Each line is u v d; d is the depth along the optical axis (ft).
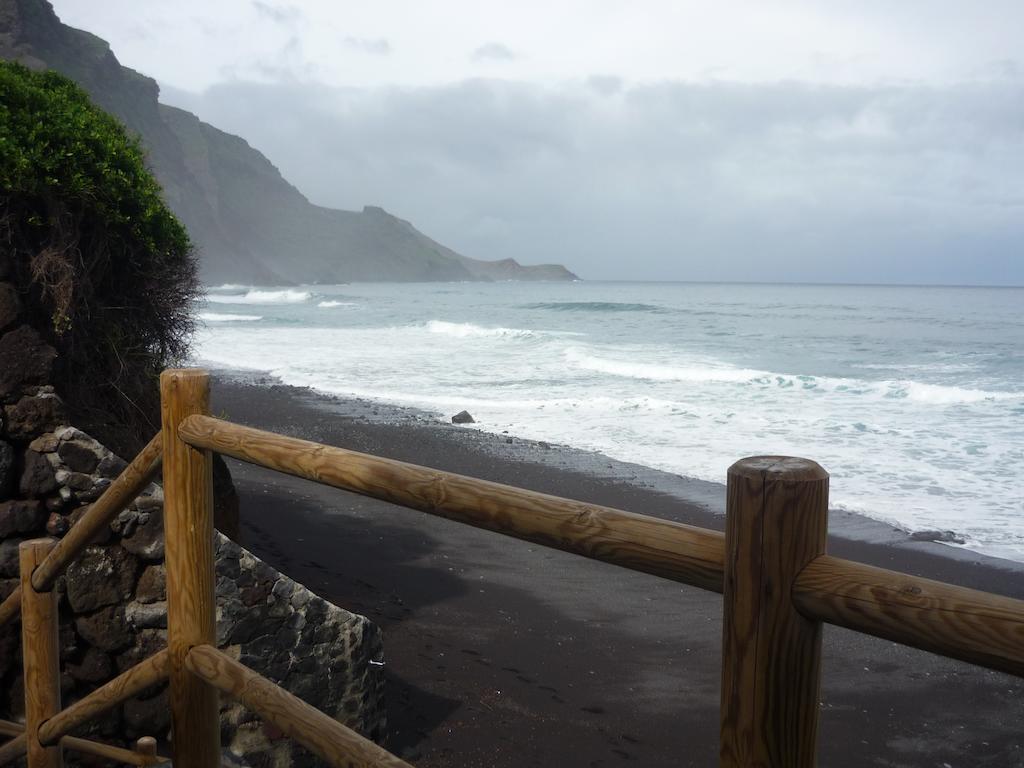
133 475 7.53
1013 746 16.57
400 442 46.55
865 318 163.02
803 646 3.31
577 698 17.46
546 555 26.61
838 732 17.08
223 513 17.79
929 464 41.45
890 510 33.96
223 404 57.98
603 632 21.03
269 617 12.54
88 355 15.10
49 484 12.18
